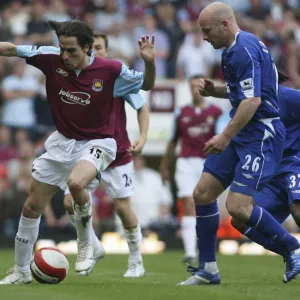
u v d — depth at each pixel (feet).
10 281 87.81
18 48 86.33
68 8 248.32
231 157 88.12
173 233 189.67
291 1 271.49
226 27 85.30
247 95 83.61
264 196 101.96
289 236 92.02
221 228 187.83
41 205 87.86
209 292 79.10
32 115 212.64
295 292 80.48
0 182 185.57
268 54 87.30
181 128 152.66
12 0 250.57
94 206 186.70
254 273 121.70
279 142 87.81
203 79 94.73
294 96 98.94
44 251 87.04
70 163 87.71
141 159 191.83
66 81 86.63
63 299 73.00
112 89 87.66
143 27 241.14
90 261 87.30
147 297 74.95
